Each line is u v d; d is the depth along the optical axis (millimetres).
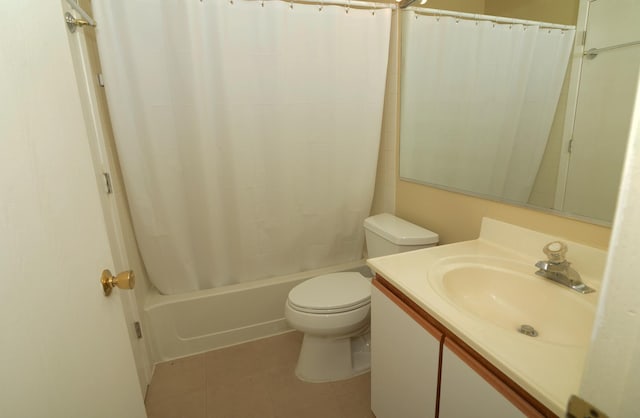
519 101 1096
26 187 456
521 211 1124
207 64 1561
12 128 434
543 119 1012
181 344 1755
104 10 1355
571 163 938
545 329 883
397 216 1926
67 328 530
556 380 575
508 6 1111
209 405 1457
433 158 1589
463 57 1351
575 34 894
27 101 475
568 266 896
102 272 689
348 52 1729
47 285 486
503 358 635
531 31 1029
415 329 925
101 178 1287
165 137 1553
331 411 1414
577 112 909
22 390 407
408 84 1733
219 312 1792
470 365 740
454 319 769
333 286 1576
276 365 1690
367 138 1868
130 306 1435
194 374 1640
